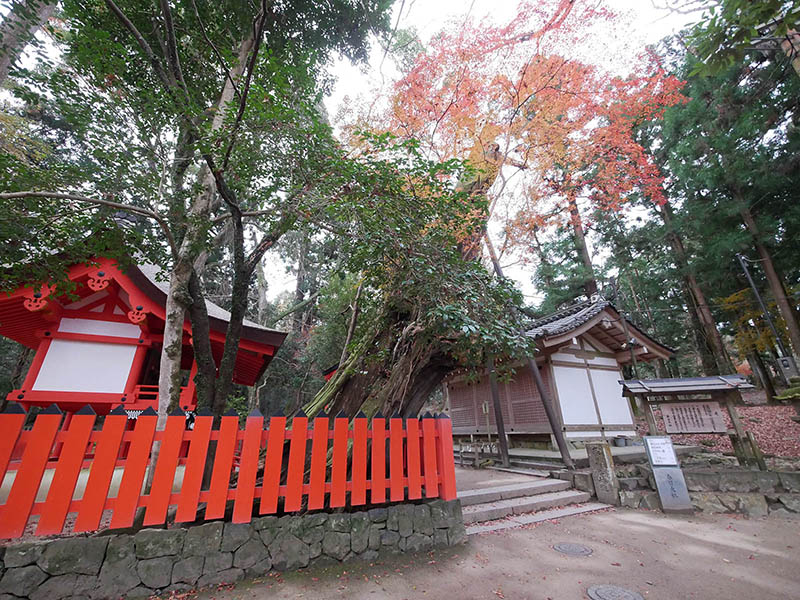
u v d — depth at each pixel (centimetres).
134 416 689
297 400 2011
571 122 927
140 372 747
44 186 361
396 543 391
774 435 1036
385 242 413
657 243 1572
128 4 488
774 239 1234
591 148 977
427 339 502
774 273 1256
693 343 2019
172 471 332
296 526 362
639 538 455
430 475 433
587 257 1831
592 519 539
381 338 566
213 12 570
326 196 412
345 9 746
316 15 746
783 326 1412
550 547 423
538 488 651
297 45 728
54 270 415
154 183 424
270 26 693
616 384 1104
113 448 320
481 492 601
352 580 332
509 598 304
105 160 390
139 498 319
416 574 346
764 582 333
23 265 401
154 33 507
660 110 1006
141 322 709
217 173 403
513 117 860
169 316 456
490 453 1026
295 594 306
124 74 395
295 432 378
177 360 448
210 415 356
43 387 664
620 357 1123
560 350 1027
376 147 412
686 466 743
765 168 1126
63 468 306
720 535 464
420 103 881
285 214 444
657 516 553
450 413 1361
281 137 388
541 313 1983
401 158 417
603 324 1034
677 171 1297
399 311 563
